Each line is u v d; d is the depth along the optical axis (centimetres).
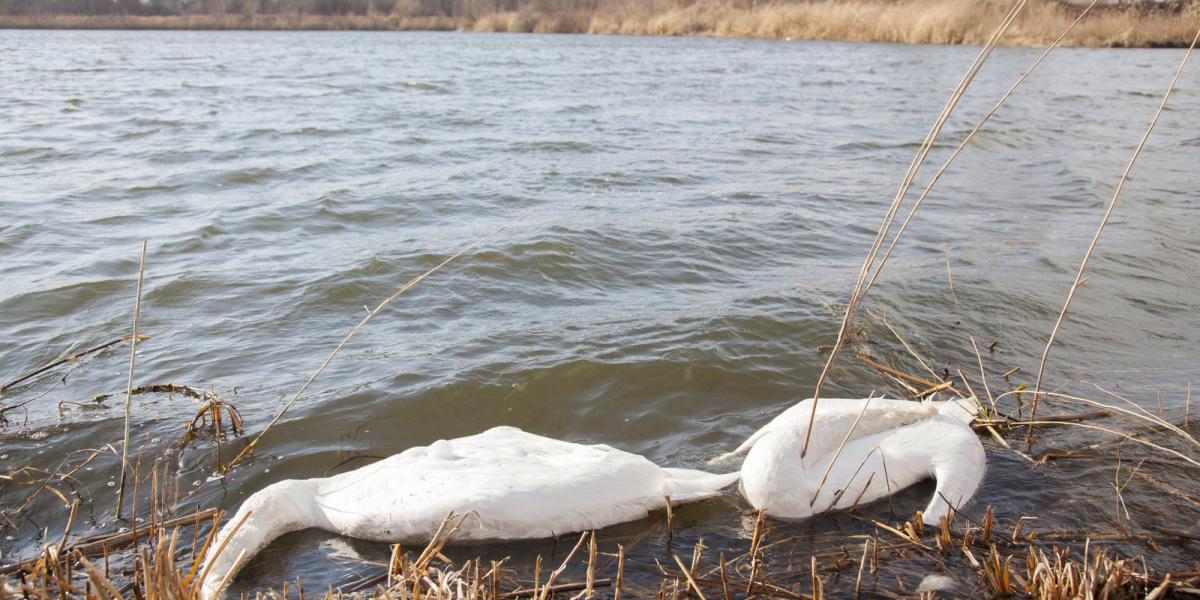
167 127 1634
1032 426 540
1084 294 779
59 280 795
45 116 1761
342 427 552
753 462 465
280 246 902
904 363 643
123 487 469
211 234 938
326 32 6097
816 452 472
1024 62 3103
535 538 438
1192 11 3822
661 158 1375
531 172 1253
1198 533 437
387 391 589
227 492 489
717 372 618
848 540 438
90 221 991
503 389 595
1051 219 1043
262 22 6700
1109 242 940
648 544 438
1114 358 653
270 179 1205
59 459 517
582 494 444
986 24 3934
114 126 1644
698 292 779
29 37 5166
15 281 794
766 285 798
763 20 4669
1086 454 512
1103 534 437
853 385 610
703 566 420
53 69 2838
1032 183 1244
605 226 954
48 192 1120
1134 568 407
